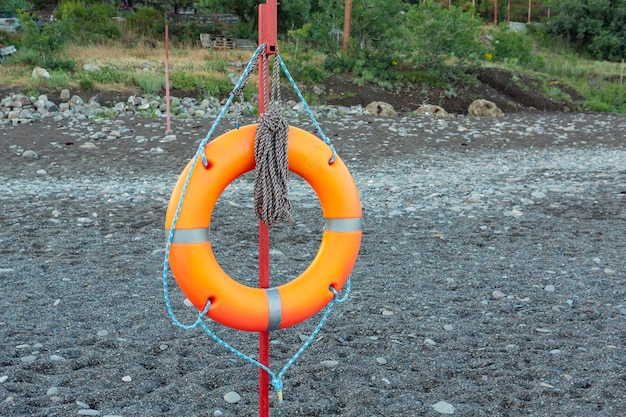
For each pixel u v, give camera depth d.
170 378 3.89
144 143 13.28
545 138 15.68
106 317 4.85
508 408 3.57
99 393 3.62
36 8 29.50
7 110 15.78
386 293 5.50
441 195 9.39
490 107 20.22
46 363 3.97
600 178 10.82
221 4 28.55
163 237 7.13
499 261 6.45
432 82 22.25
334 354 4.28
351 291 5.55
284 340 4.54
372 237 7.29
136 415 3.42
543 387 3.79
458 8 22.97
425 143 14.41
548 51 36.47
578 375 3.96
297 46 21.44
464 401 3.64
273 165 2.76
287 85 19.97
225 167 2.79
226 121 16.12
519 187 10.02
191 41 25.95
